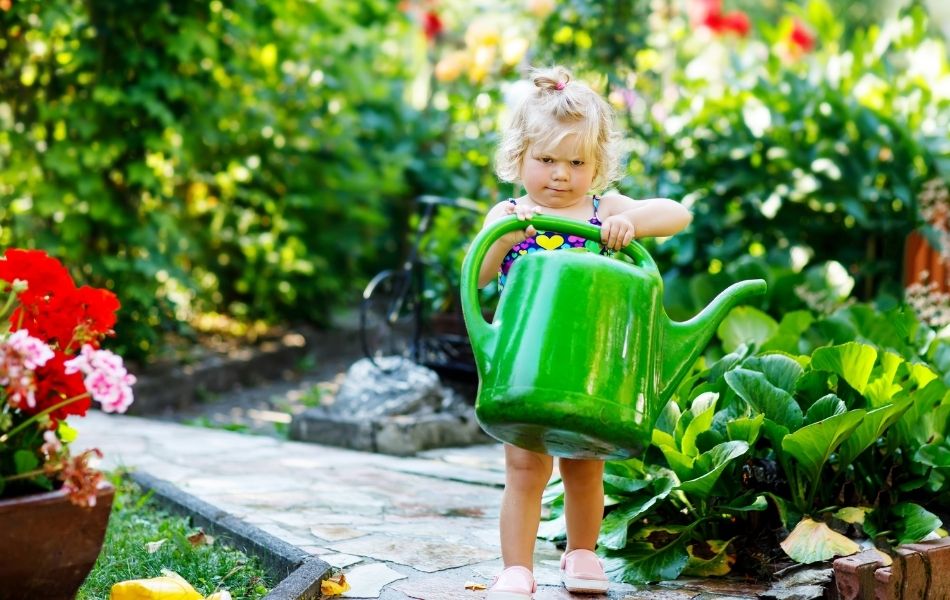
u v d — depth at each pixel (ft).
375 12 23.44
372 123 23.15
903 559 7.00
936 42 16.15
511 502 6.87
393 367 14.28
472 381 15.10
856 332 10.18
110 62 17.39
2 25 17.11
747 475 8.11
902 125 15.34
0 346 5.21
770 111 16.01
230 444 12.98
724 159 16.31
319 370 20.43
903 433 8.05
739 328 10.75
